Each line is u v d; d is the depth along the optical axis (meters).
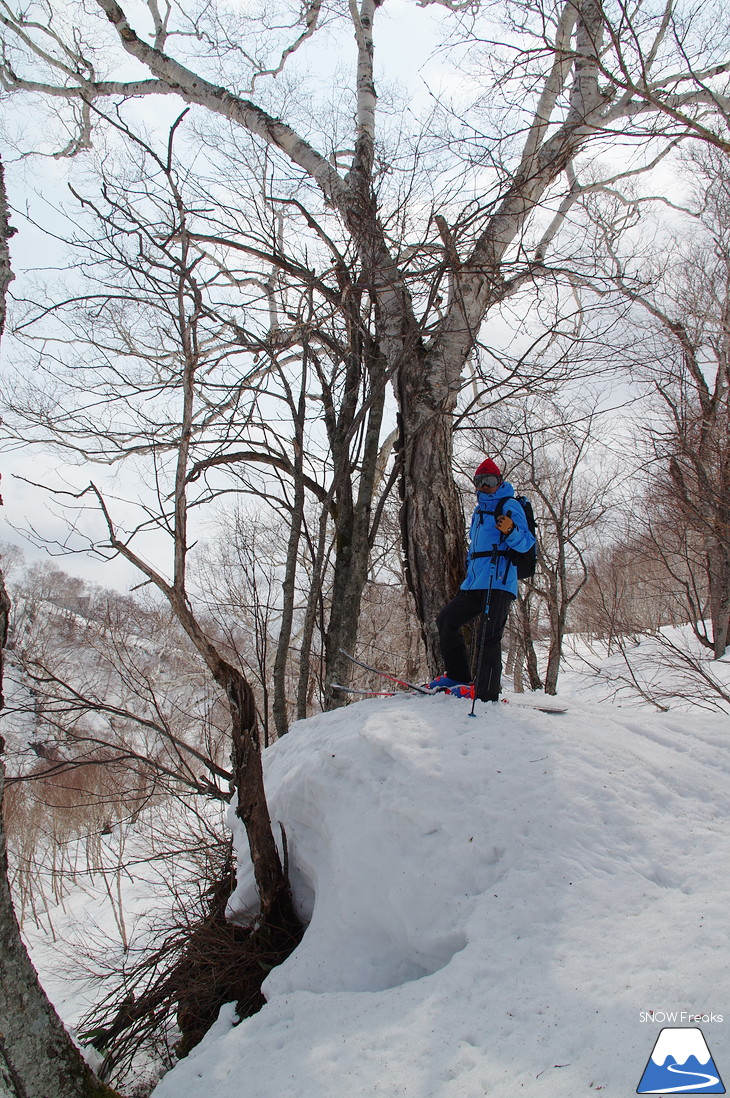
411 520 5.95
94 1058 2.91
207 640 3.50
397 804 3.25
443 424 6.09
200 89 6.90
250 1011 3.70
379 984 2.95
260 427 5.60
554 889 2.74
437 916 2.88
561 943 2.49
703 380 9.82
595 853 2.90
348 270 5.42
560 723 3.78
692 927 2.38
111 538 3.30
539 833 3.00
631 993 2.13
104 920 11.46
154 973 4.62
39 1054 2.37
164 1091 2.58
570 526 10.99
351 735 3.82
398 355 6.07
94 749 6.62
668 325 9.76
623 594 13.49
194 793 6.21
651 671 11.48
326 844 3.70
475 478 4.37
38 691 5.87
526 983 2.34
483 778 3.29
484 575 4.26
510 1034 2.14
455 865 2.96
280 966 3.33
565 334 5.87
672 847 2.91
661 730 3.88
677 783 3.34
